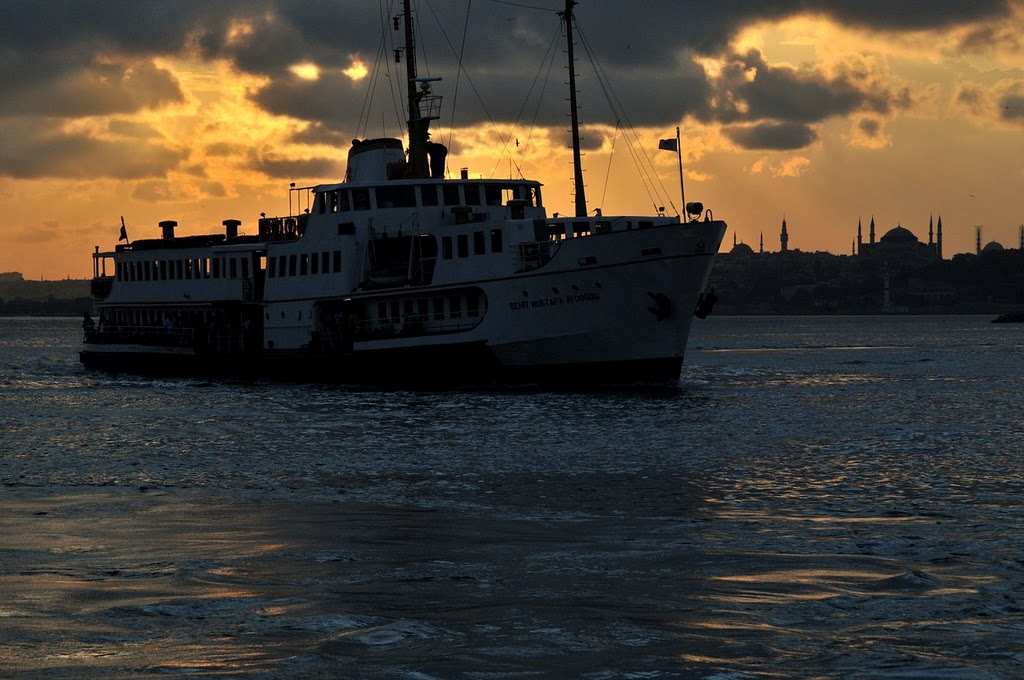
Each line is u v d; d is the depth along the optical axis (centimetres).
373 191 8144
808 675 1550
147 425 5716
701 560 2338
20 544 2544
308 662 1591
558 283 7206
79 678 1530
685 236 6944
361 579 2147
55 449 4706
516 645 1678
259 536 2652
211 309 9644
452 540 2595
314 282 8406
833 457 4350
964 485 3612
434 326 7781
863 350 17212
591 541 2584
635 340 7212
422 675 1534
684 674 1546
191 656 1623
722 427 5491
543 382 7488
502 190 8425
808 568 2253
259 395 7625
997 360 13450
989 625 1805
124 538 2627
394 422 5741
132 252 10531
